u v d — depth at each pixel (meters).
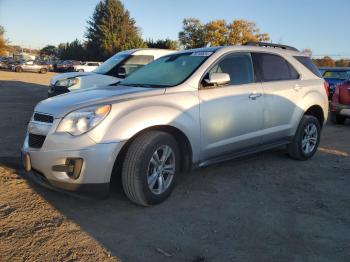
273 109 5.71
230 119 5.07
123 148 4.23
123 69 9.91
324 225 4.05
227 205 4.52
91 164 3.93
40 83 26.48
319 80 6.73
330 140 8.54
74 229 3.82
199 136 4.71
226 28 66.88
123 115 4.09
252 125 5.41
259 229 3.93
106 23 74.12
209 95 4.85
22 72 45.66
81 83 9.55
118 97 4.32
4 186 4.85
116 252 3.42
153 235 3.75
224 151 5.11
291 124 6.10
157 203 4.41
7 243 3.49
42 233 3.71
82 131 3.97
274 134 5.81
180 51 5.84
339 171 5.96
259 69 5.68
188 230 3.87
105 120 4.00
